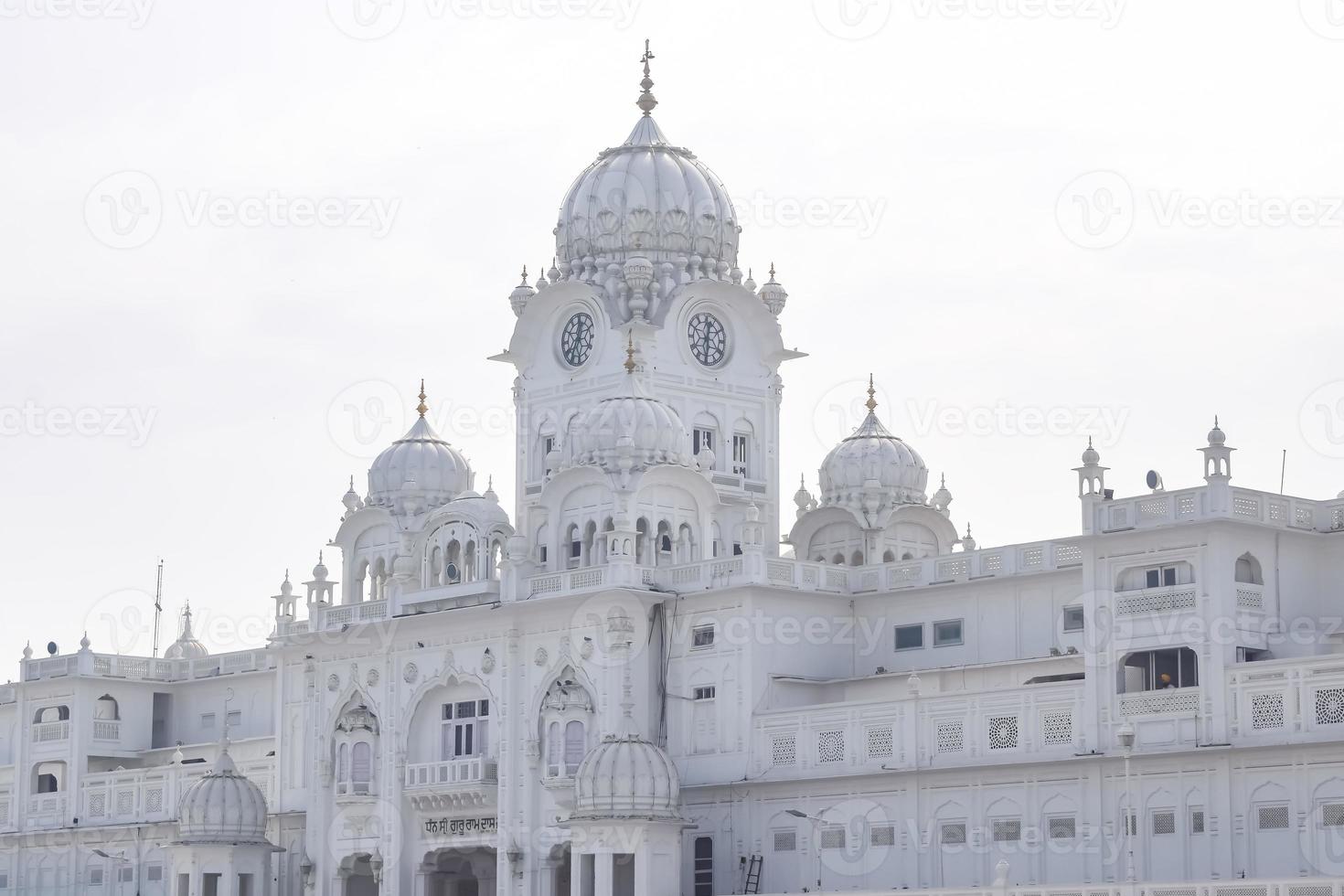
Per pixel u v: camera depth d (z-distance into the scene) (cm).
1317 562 8138
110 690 12562
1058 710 8206
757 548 9412
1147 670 8156
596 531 10038
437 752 10212
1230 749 7600
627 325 10719
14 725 12862
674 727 9519
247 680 12400
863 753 8831
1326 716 7388
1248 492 7912
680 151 11406
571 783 9469
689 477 10144
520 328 11194
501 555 10312
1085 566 8169
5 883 12594
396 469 11519
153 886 11675
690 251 11125
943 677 9219
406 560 10656
